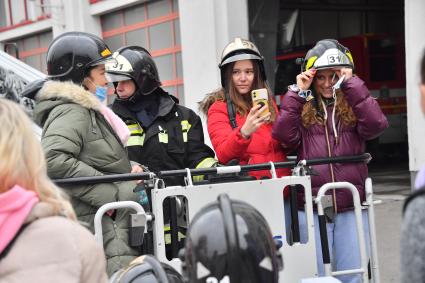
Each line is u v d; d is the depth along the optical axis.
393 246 7.81
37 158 2.42
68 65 4.28
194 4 14.11
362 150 4.69
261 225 2.29
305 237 4.57
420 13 12.00
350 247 4.55
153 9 16.03
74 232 2.36
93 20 17.55
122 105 4.95
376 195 11.96
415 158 12.30
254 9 15.02
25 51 20.75
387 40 20.12
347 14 23.38
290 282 4.22
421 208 2.12
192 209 3.97
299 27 22.03
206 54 13.96
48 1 18.86
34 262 2.28
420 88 2.30
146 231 4.00
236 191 4.06
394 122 19.89
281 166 4.27
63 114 3.98
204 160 4.90
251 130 4.51
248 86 4.89
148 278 2.67
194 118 5.05
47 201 2.39
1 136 2.35
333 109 4.61
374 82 19.78
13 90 8.50
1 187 2.35
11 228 2.29
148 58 4.93
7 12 20.83
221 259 2.19
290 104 4.53
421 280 2.09
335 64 4.47
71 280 2.29
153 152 4.83
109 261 4.02
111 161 4.11
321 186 4.52
